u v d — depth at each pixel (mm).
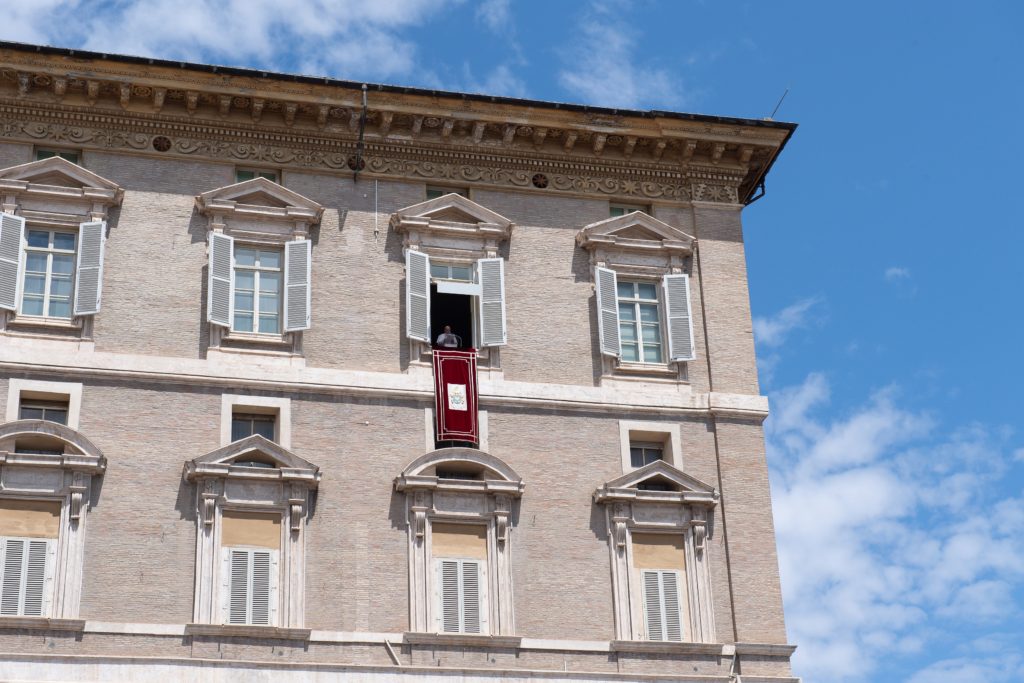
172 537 46531
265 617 46344
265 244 51125
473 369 50688
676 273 53844
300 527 47344
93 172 50750
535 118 53781
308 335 50219
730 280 54312
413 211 52250
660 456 51781
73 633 44812
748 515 50812
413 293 51188
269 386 49062
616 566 49125
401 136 53438
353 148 53062
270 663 44594
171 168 51469
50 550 45781
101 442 47281
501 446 50031
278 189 51406
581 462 50375
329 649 46281
